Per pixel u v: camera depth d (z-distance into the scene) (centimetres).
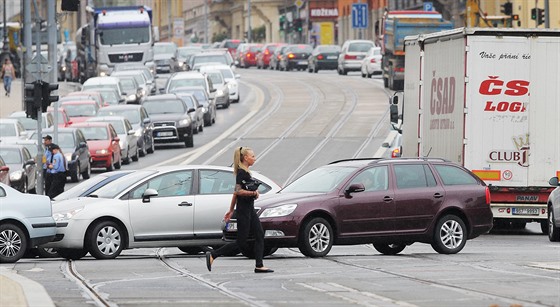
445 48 7425
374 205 5656
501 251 5984
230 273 4903
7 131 11481
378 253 6012
